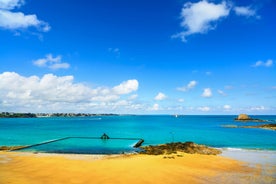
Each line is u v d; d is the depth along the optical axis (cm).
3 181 1792
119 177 1980
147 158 2780
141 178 1966
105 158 3084
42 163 2489
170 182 1892
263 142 4997
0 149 3909
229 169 2395
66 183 1803
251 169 2412
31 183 1769
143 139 5756
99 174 2064
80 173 2089
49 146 4453
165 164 2477
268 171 2330
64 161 2595
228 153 3566
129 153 3553
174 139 5684
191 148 3697
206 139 5603
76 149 4091
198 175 2123
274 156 3281
